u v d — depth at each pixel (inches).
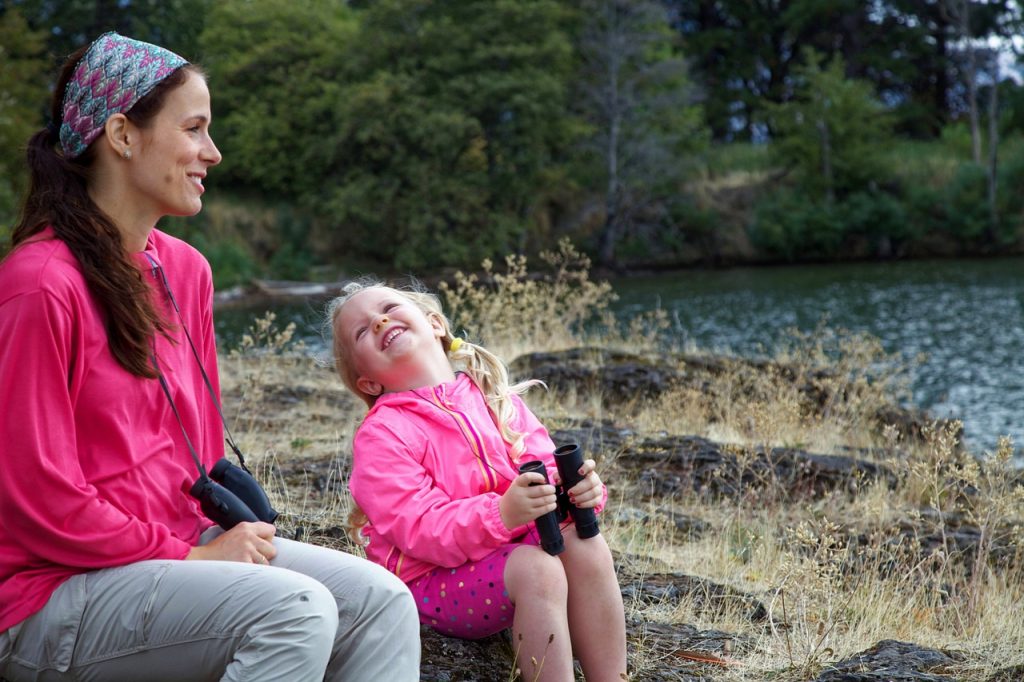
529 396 305.7
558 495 105.4
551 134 1505.9
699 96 1636.3
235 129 1569.9
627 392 312.2
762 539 190.5
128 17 1620.3
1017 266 1357.0
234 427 238.4
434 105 1454.2
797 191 1630.2
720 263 1573.6
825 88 1617.9
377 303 112.9
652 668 121.0
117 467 84.4
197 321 99.1
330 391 293.6
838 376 327.6
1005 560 191.5
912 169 1658.5
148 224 91.6
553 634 97.7
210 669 81.7
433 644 113.0
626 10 1577.3
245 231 1472.7
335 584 87.6
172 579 81.4
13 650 81.4
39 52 1099.9
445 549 99.8
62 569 81.7
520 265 368.8
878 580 171.8
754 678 120.5
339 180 1497.3
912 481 236.4
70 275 81.0
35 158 86.5
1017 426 461.1
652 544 183.5
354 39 1557.6
